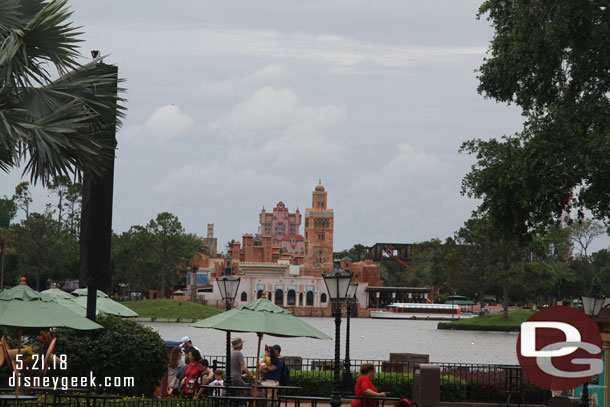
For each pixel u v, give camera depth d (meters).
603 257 190.12
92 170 20.31
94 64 18.97
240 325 20.16
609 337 21.56
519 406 27.14
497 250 143.12
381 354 74.50
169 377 23.88
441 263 152.38
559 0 30.47
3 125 16.69
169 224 183.88
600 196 28.91
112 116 19.33
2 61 17.05
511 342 112.94
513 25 33.38
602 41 30.75
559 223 32.88
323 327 159.50
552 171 29.83
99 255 23.14
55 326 16.41
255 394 20.81
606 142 27.78
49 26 17.77
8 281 157.38
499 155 33.28
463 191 34.81
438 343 106.25
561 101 31.95
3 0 18.14
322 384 27.64
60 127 17.45
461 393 27.73
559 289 173.88
